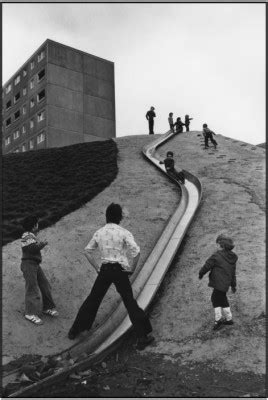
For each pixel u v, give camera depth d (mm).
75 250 8977
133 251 5918
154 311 7098
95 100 59031
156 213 11852
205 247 9320
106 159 19547
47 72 55031
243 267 8070
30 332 6000
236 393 4660
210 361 5488
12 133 63000
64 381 5059
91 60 59719
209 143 24781
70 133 55781
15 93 63156
